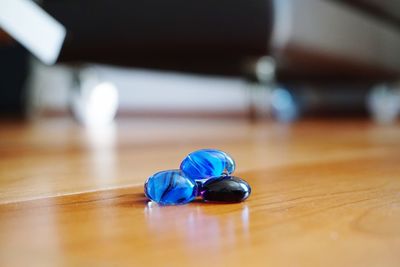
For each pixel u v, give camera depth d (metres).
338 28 0.92
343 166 0.37
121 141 0.68
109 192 0.29
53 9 0.73
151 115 1.55
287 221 0.23
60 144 0.64
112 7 0.73
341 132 0.84
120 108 1.50
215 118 1.61
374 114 1.61
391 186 0.29
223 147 0.56
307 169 0.36
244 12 0.69
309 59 0.88
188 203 0.26
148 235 0.22
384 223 0.23
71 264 0.19
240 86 1.62
